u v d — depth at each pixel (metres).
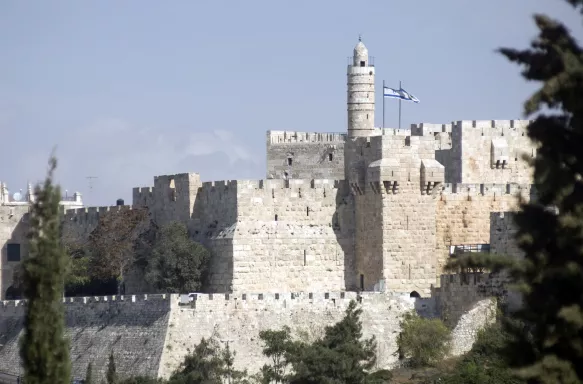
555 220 124.88
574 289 123.94
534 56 123.25
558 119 123.31
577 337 124.25
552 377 124.06
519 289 126.44
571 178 122.12
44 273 147.75
